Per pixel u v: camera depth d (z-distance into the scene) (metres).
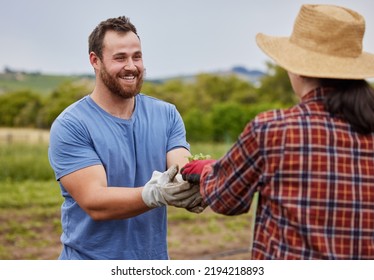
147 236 4.33
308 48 3.14
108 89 4.24
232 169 3.15
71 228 4.32
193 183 3.72
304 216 2.98
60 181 4.25
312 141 3.01
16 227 10.92
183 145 4.55
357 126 3.05
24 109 71.56
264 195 3.11
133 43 4.16
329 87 3.11
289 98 72.12
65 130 4.16
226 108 44.31
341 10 3.22
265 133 3.04
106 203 3.93
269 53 3.21
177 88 73.19
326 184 3.00
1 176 17.91
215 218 12.19
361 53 3.21
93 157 4.13
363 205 3.05
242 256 8.98
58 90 66.50
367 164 3.07
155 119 4.48
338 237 3.01
